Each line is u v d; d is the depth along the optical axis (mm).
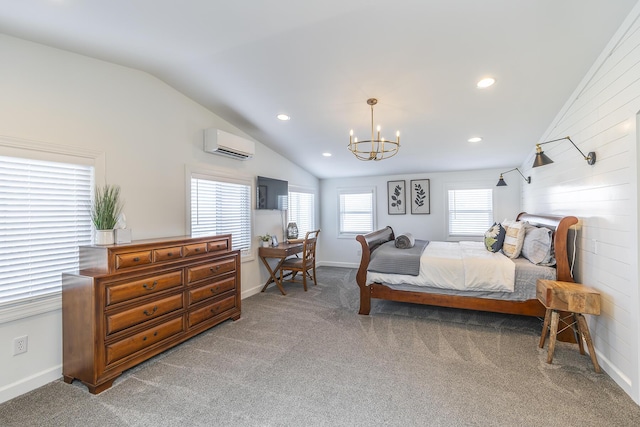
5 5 1825
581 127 2789
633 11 1919
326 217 6859
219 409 1905
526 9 1962
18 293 2145
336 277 5609
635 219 1938
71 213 2434
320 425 1750
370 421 1776
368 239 3896
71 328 2203
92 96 2572
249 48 2465
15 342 2109
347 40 2326
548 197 3762
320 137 4410
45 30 2109
